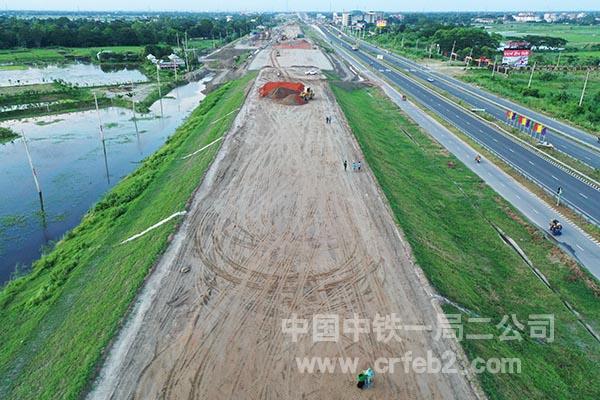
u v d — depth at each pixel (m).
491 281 33.50
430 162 57.56
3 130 73.19
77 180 56.38
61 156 64.62
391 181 45.91
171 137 71.50
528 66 131.75
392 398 20.62
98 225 42.38
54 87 101.44
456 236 39.31
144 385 21.17
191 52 159.88
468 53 148.62
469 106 87.38
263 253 31.89
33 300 31.19
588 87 105.75
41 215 47.28
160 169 54.16
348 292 27.80
